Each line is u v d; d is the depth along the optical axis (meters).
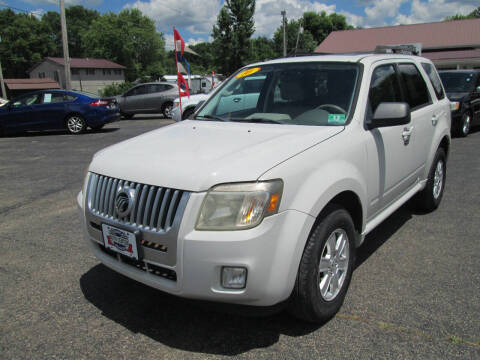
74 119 13.38
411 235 4.20
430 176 4.53
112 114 14.05
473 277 3.29
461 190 5.73
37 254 3.94
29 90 59.62
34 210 5.32
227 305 2.40
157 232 2.38
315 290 2.55
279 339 2.59
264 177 2.31
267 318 2.82
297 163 2.49
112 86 55.75
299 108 3.36
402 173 3.80
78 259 3.83
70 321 2.84
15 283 3.38
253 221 2.25
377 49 4.70
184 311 2.94
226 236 2.24
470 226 4.39
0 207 5.48
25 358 2.46
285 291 2.37
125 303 3.07
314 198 2.46
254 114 3.54
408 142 3.82
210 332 2.68
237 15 48.19
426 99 4.43
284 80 3.58
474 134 10.87
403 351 2.43
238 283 2.29
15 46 73.44
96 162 2.91
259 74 3.78
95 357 2.46
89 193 2.85
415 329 2.63
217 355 2.45
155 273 2.51
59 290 3.27
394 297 3.02
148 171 2.52
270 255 2.29
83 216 2.92
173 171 2.43
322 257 2.66
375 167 3.23
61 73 63.91
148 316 2.89
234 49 48.47
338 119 3.14
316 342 2.54
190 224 2.29
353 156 2.93
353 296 3.05
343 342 2.53
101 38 72.06
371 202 3.28
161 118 18.50
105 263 2.80
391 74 3.80
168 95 18.11
